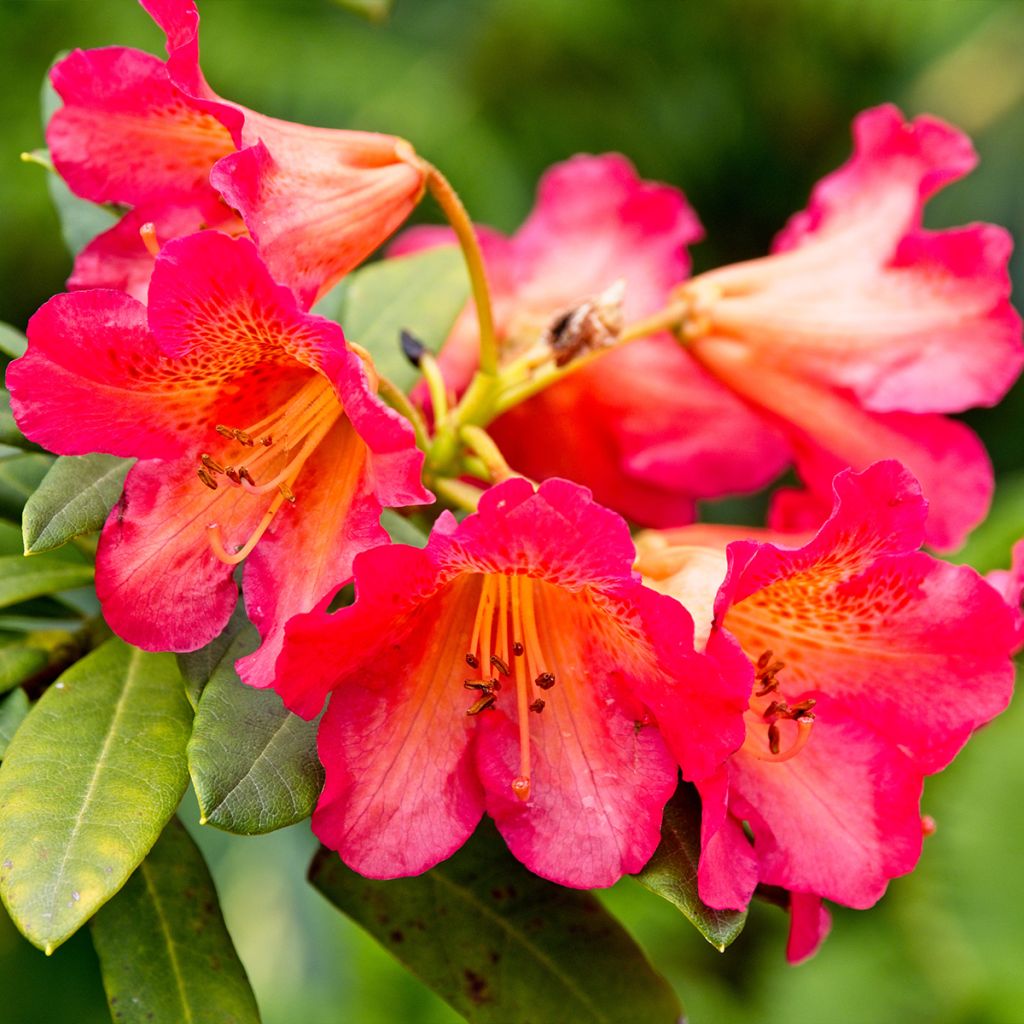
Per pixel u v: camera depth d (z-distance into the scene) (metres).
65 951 0.58
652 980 0.43
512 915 0.43
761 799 0.40
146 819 0.39
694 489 0.51
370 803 0.39
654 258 0.52
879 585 0.40
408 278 0.48
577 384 0.51
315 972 0.66
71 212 0.47
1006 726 0.65
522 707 0.40
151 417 0.40
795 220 0.49
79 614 0.45
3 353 0.43
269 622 0.39
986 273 0.46
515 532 0.38
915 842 0.40
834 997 0.65
